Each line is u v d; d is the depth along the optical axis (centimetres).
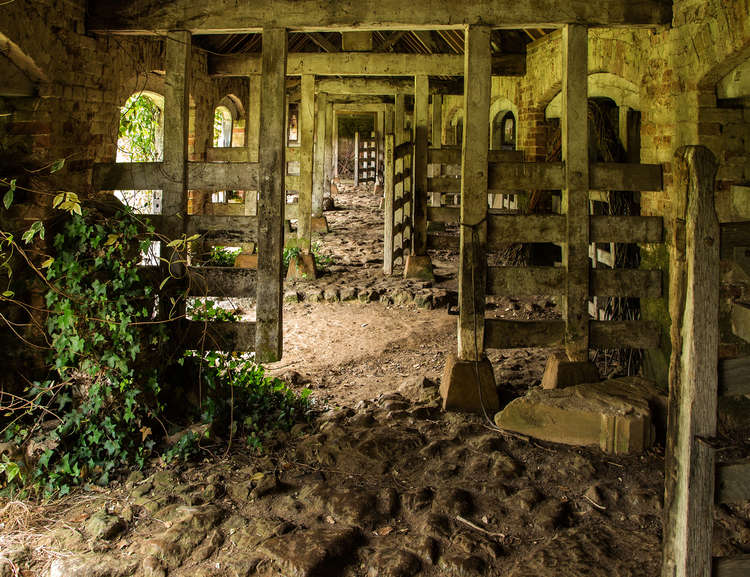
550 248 965
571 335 517
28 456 412
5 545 355
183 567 338
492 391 509
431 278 1005
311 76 1009
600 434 441
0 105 473
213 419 477
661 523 363
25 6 441
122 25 516
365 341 754
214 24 513
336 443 444
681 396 253
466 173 506
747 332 262
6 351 463
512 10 498
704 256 248
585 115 507
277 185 516
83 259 462
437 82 1218
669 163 532
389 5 500
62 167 489
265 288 522
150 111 911
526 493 385
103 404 437
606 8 505
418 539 351
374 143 2605
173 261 506
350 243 1330
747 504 373
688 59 505
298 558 330
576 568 324
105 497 401
